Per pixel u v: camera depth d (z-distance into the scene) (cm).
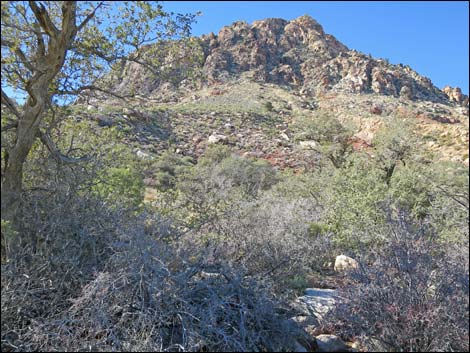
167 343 368
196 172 2477
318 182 1537
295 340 401
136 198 733
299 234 795
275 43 9081
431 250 486
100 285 363
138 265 391
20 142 431
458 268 438
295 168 3197
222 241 616
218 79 7275
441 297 411
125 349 339
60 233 430
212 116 4812
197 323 374
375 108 4991
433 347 387
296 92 7162
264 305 393
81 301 352
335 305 456
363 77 7756
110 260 406
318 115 2823
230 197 804
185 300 383
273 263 601
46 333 349
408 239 465
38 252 412
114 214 489
